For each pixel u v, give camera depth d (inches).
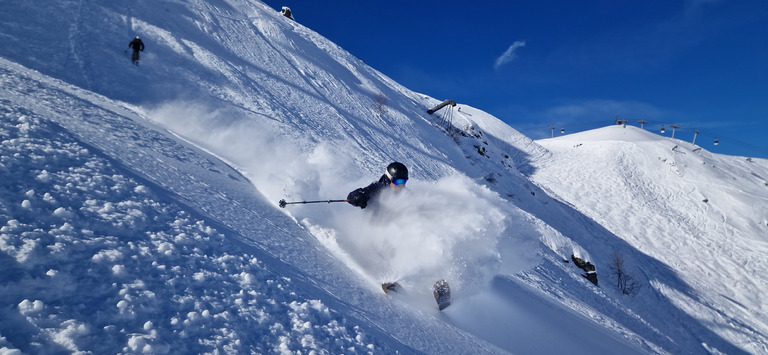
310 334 74.9
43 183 89.9
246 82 808.3
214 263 87.7
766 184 2456.9
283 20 1769.2
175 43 807.7
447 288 138.1
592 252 1332.4
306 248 146.8
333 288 115.1
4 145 103.3
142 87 500.1
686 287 1277.1
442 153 1293.1
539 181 2198.6
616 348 234.2
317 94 1054.4
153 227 92.1
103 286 62.2
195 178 174.1
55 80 327.3
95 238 75.2
